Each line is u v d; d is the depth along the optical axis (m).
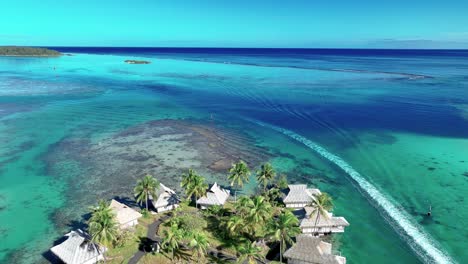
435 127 112.12
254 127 116.00
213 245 52.28
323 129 112.94
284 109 140.25
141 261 48.62
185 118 126.88
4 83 197.88
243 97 166.12
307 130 112.25
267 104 149.75
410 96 163.88
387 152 91.44
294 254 48.09
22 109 136.38
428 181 74.62
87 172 79.00
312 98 161.00
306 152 92.88
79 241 47.91
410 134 105.56
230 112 136.38
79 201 66.50
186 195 66.25
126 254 49.97
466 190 70.38
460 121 118.44
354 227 58.44
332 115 129.25
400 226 58.72
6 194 69.06
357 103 149.12
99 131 109.50
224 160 86.94
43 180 75.06
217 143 99.50
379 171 80.12
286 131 111.31
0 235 55.84
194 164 83.88
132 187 71.94
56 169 80.50
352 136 104.88
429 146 95.12
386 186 72.94
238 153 91.94
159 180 74.88
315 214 56.03
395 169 80.94
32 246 53.12
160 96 168.62
